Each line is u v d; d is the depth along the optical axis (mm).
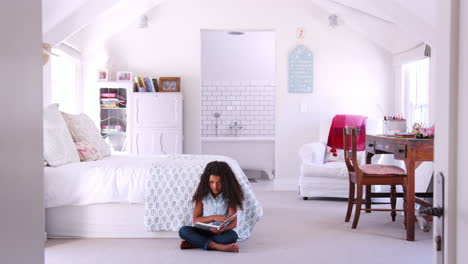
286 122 6934
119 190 3668
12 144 803
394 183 3996
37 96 941
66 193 3660
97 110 6566
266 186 6840
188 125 6898
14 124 812
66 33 5199
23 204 859
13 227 809
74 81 6527
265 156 7938
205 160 4090
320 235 3875
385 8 5059
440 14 885
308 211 4941
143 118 6539
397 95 6762
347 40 6898
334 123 6273
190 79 6895
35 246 932
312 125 6934
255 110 8805
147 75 6863
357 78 6906
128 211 3764
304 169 5668
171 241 3668
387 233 3945
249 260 3160
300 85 6910
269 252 3363
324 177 5633
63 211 3754
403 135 4117
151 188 3619
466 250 809
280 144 6934
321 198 5848
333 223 4344
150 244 3574
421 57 5785
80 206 3760
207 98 8773
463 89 812
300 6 6871
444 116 867
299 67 6906
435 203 916
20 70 843
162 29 6859
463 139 815
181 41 6875
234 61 8766
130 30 6836
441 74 881
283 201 5590
